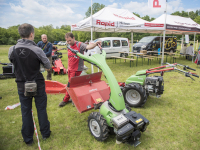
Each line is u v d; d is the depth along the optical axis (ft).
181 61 39.42
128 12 30.09
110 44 40.04
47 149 8.32
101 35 139.95
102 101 10.00
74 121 10.91
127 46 43.65
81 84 10.54
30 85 7.10
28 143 8.55
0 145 8.69
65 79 22.03
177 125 10.55
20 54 7.02
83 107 9.64
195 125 10.55
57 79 22.06
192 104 13.75
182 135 9.48
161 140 9.03
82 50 10.96
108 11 26.94
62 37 297.53
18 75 7.38
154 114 12.05
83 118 11.37
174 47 52.90
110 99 8.39
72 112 12.24
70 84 9.98
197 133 9.69
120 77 22.95
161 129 10.11
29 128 8.30
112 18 25.53
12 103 14.11
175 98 15.14
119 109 8.00
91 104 10.05
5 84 19.80
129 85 12.75
